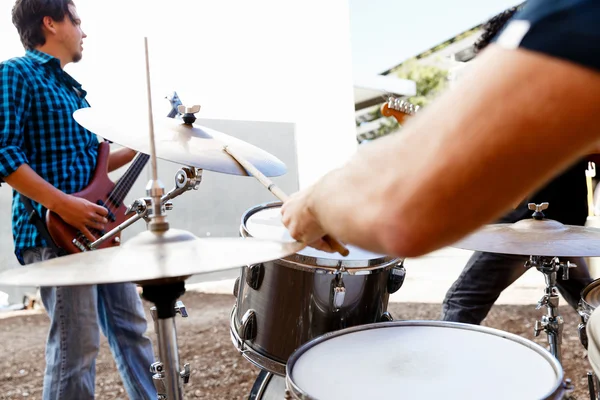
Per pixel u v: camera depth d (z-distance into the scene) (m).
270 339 1.40
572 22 0.35
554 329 1.65
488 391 0.85
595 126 0.36
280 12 5.40
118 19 4.03
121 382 2.76
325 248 0.84
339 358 1.02
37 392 2.67
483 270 2.21
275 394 1.40
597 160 2.10
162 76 4.64
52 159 1.91
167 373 0.87
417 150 0.44
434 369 0.96
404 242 0.45
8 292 4.05
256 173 1.25
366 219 0.47
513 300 3.98
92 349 1.86
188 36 4.82
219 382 2.76
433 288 4.45
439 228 0.43
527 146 0.38
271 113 5.41
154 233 0.87
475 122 0.39
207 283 4.97
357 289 1.37
